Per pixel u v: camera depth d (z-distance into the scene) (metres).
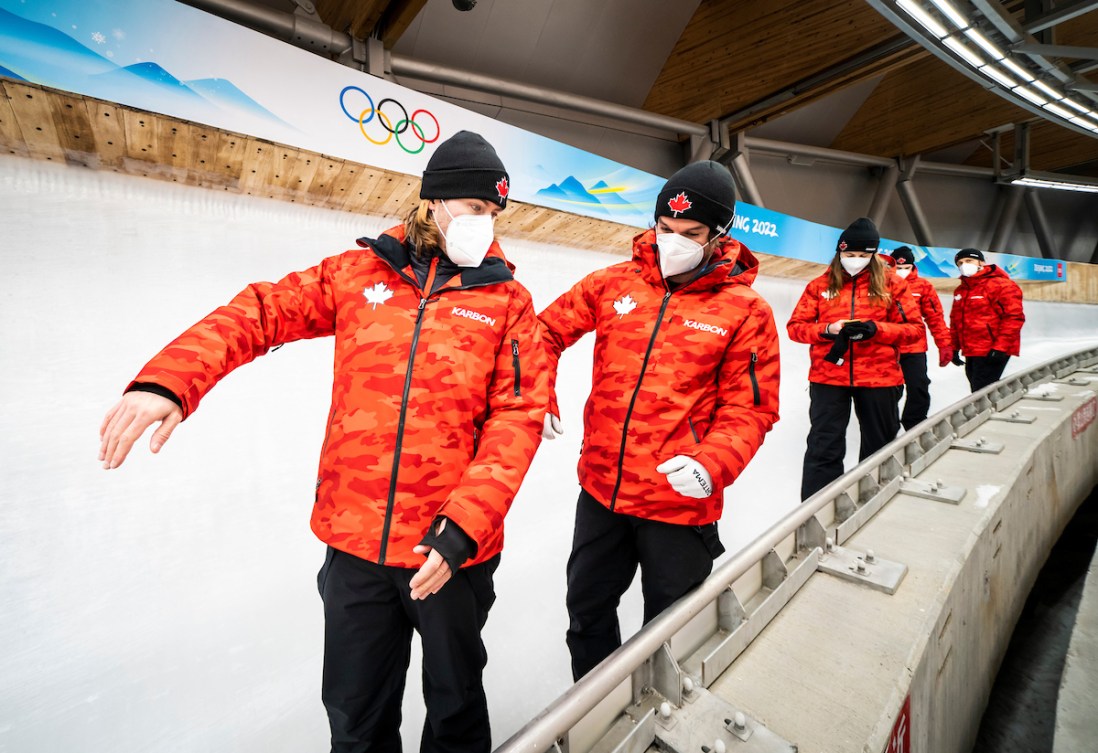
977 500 1.71
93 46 1.76
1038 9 4.34
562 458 2.59
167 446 1.73
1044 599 2.27
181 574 1.51
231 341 0.82
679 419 1.18
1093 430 3.46
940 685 1.18
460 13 3.94
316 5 3.29
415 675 1.43
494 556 1.01
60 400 1.63
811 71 4.82
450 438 0.92
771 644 1.03
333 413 0.94
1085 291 9.60
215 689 1.28
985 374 4.23
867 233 2.47
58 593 1.35
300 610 1.54
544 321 1.41
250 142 2.11
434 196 0.95
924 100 7.23
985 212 10.91
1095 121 5.62
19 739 1.09
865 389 2.46
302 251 2.41
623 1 4.40
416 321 0.93
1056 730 1.63
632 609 1.86
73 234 1.85
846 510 1.52
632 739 0.78
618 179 3.55
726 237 1.27
